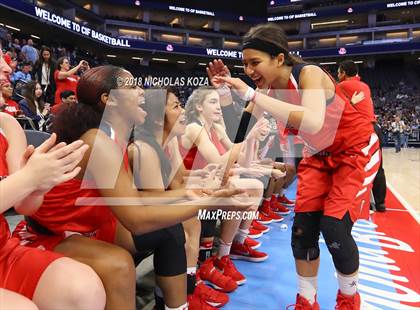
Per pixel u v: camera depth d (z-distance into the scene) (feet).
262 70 4.64
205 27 86.58
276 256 8.14
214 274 6.43
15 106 11.52
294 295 6.27
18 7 44.24
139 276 6.89
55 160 2.81
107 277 3.47
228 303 5.96
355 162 5.04
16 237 4.27
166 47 64.13
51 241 4.14
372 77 79.10
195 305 5.55
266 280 6.88
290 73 4.75
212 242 6.88
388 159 33.99
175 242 4.66
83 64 13.05
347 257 5.00
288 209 11.83
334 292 6.38
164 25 80.64
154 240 4.48
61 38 55.67
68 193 3.87
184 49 65.36
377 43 71.72
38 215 4.07
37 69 15.70
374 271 7.29
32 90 12.28
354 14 80.02
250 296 6.23
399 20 78.43
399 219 11.42
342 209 4.97
